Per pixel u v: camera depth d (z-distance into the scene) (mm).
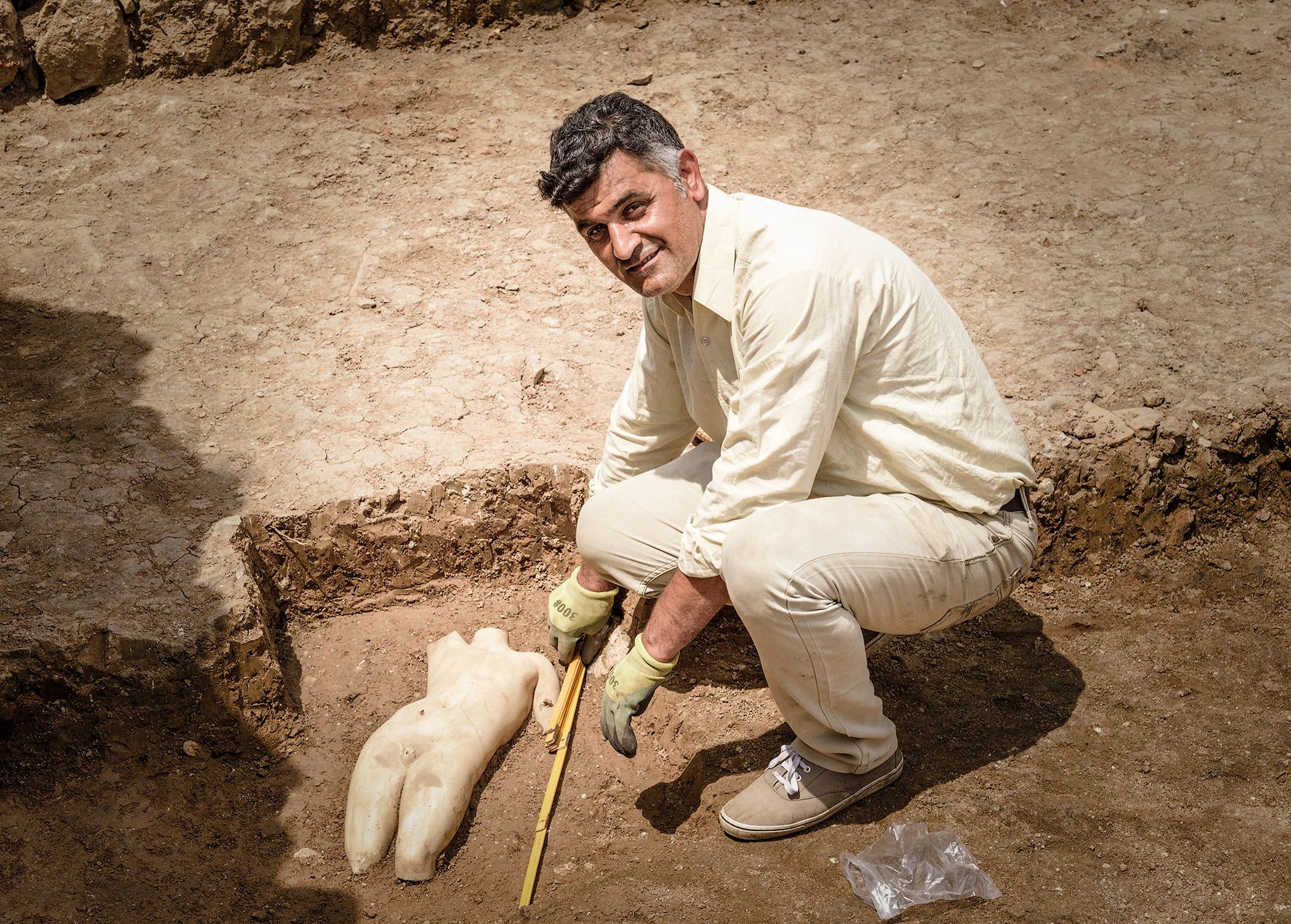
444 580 3604
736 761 2986
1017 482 2625
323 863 2848
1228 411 3680
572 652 3283
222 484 3480
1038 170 5195
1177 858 2600
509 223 4910
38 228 4820
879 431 2494
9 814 2887
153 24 5789
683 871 2689
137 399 3854
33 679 2938
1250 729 2982
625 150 2273
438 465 3547
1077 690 3170
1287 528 3734
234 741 3059
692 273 2432
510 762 3137
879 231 4758
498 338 4195
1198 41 6273
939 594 2551
